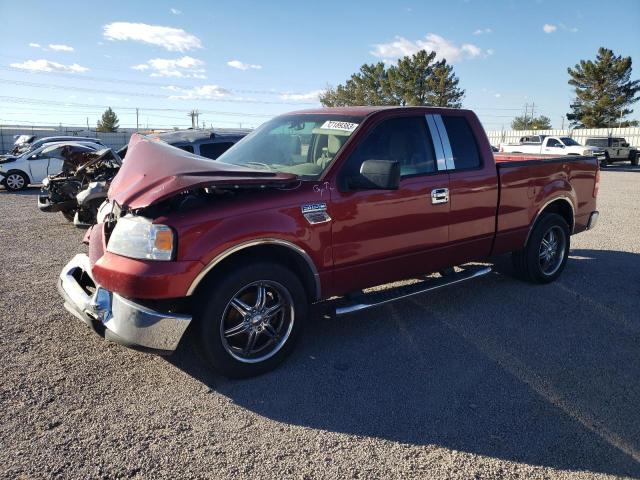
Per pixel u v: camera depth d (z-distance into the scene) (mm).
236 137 9672
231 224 3428
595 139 33062
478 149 4965
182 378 3680
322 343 4293
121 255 3396
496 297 5441
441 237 4633
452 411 3289
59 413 3197
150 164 3682
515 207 5270
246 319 3602
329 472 2707
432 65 53969
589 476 2705
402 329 4590
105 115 80062
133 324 3293
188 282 3293
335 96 68938
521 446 2941
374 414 3248
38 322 4660
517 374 3777
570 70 59000
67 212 9953
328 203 3848
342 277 4043
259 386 3584
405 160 4398
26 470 2666
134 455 2811
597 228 9555
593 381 3688
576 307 5168
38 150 17516
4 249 7793
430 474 2701
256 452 2863
